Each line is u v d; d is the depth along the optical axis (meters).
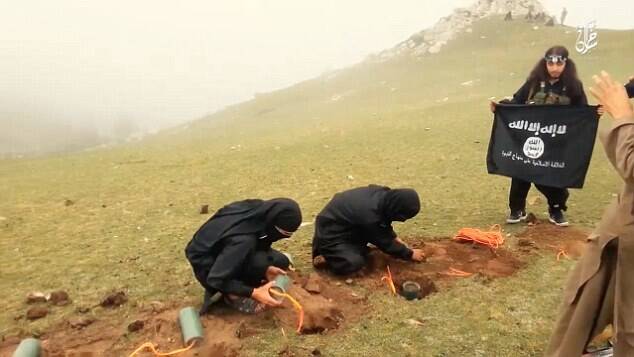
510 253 5.93
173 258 6.32
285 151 14.44
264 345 4.28
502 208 7.72
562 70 6.18
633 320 3.12
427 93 29.58
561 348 3.38
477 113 18.72
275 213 4.63
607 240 3.18
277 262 5.18
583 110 6.11
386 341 4.33
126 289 5.47
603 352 3.75
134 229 7.72
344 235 5.46
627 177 3.00
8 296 5.44
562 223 6.71
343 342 4.33
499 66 35.41
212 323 4.58
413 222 7.22
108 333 4.56
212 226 4.68
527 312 4.72
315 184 10.20
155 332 4.49
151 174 12.59
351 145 14.52
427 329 4.50
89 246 6.99
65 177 13.19
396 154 12.70
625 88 3.53
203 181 11.17
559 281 5.27
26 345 4.01
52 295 5.22
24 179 13.35
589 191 8.45
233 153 15.02
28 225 8.24
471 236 6.22
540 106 6.29
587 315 3.29
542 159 6.34
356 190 5.62
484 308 4.80
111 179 12.27
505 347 4.23
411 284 5.08
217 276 4.43
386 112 23.05
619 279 3.14
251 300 4.70
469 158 11.59
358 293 5.11
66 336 4.54
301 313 4.54
